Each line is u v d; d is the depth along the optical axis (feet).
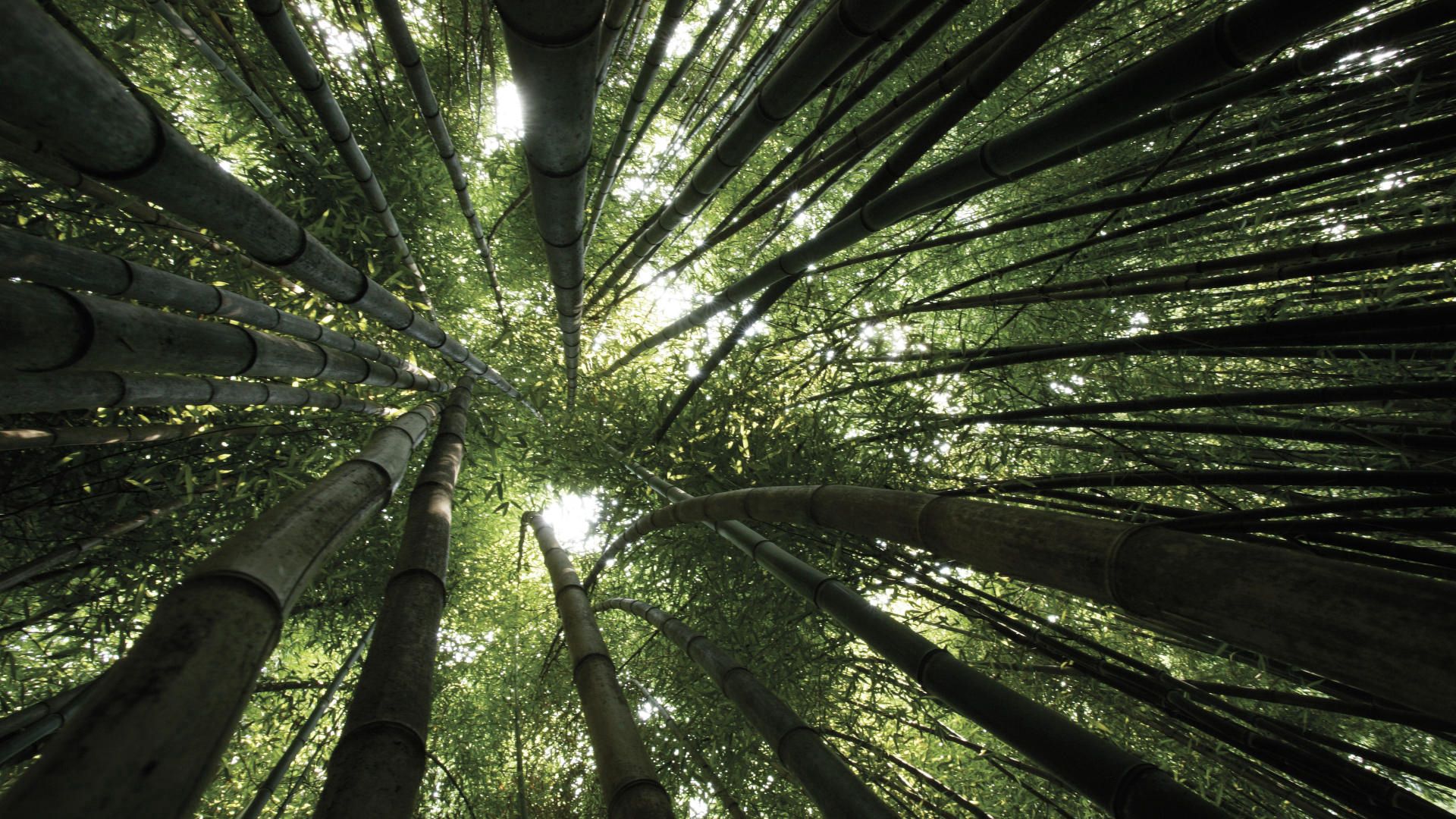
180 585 3.25
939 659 6.72
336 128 10.68
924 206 7.27
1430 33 7.48
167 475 12.57
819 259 8.96
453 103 19.13
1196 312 11.91
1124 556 3.71
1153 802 4.91
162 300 7.15
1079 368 12.31
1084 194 13.11
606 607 15.26
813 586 8.38
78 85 3.09
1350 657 2.67
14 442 8.35
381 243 17.29
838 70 7.34
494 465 17.26
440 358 16.81
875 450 13.85
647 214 20.47
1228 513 5.29
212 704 2.79
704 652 9.91
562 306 10.94
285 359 7.45
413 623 5.09
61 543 11.59
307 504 4.22
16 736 9.78
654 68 10.92
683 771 13.83
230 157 17.84
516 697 19.04
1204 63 4.58
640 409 16.22
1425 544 8.78
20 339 4.10
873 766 13.51
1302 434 7.11
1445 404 7.07
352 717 4.30
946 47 15.49
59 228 10.11
